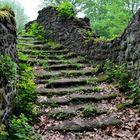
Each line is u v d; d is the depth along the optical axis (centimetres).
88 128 492
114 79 725
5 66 421
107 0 1653
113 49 783
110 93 654
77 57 965
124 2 1491
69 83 715
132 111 540
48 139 451
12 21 571
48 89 680
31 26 1358
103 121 514
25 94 548
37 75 765
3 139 344
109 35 1670
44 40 1180
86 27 1073
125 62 708
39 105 590
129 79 670
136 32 661
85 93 663
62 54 1013
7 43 505
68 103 607
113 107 579
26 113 512
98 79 748
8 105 426
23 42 1121
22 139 384
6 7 589
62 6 1137
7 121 404
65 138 459
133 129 469
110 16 1647
